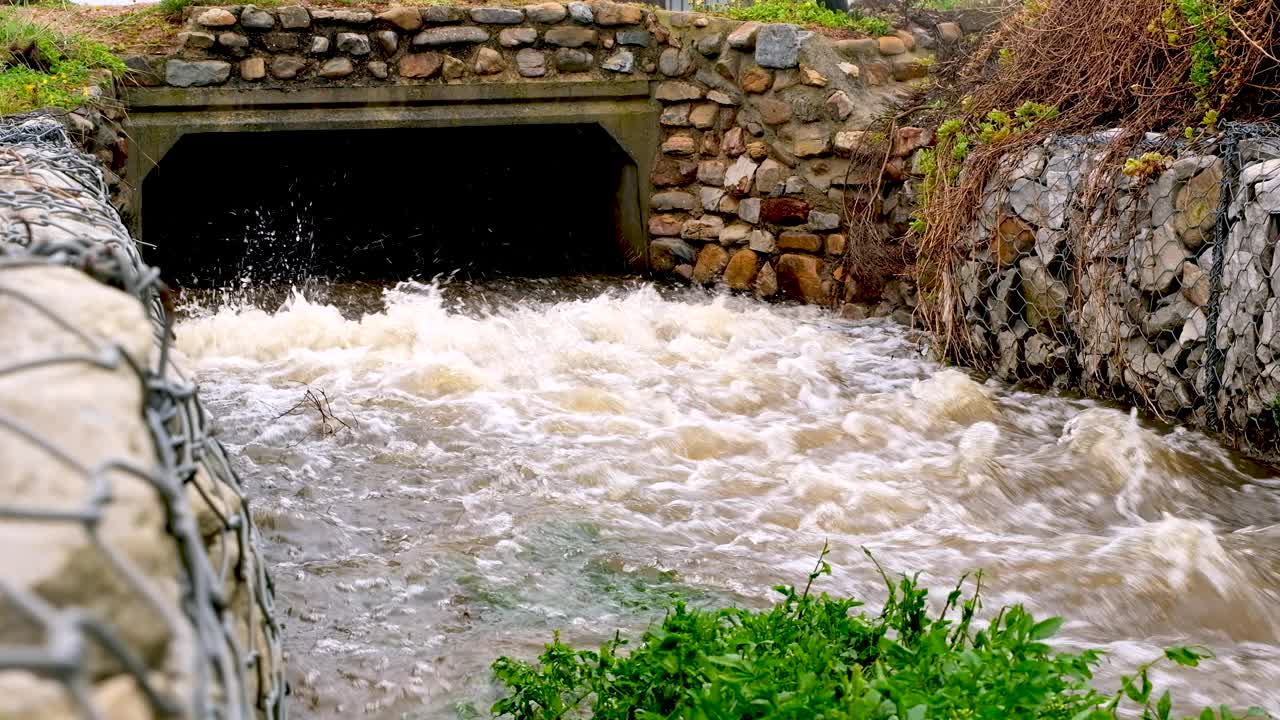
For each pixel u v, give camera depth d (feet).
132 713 2.68
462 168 37.29
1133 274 21.06
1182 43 22.27
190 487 4.91
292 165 36.14
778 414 21.65
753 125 33.58
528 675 9.59
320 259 35.83
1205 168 19.54
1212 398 19.54
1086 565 14.47
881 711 6.66
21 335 3.70
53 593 2.72
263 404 20.58
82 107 26.91
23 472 2.96
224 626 3.65
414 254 36.55
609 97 34.78
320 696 11.07
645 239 35.53
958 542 15.48
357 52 32.86
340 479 17.21
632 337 26.63
